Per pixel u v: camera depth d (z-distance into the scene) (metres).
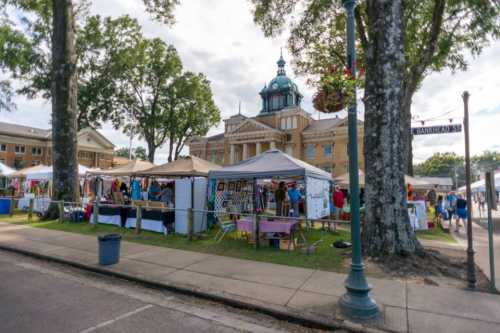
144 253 7.23
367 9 7.11
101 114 33.50
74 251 7.35
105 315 3.99
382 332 3.45
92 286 5.21
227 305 4.42
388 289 4.76
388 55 6.54
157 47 34.12
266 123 49.41
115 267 6.02
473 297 4.43
